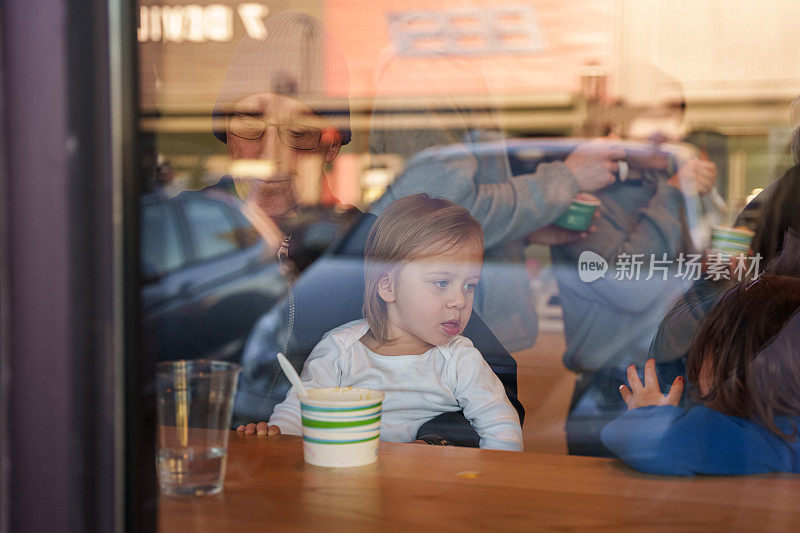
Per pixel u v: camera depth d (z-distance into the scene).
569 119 2.09
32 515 0.46
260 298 1.30
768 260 1.38
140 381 0.48
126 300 0.46
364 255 1.41
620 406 1.34
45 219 0.44
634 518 0.65
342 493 0.71
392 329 1.37
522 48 2.46
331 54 1.64
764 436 0.81
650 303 1.41
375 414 0.81
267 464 0.80
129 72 0.45
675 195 1.59
